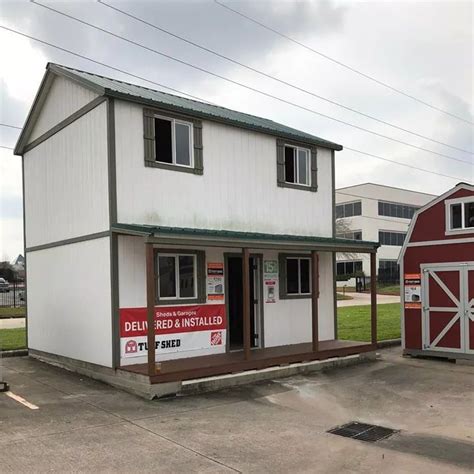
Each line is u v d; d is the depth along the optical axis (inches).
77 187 434.6
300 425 292.0
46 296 487.8
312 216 539.2
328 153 565.0
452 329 486.6
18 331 659.4
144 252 402.0
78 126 433.4
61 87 462.0
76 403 328.5
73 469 219.0
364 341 579.8
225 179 461.7
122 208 392.8
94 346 405.7
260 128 487.8
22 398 339.9
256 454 243.3
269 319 490.0
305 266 529.3
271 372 415.5
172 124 428.8
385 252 2411.4
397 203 2508.6
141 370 359.3
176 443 256.1
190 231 373.4
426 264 505.4
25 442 250.8
